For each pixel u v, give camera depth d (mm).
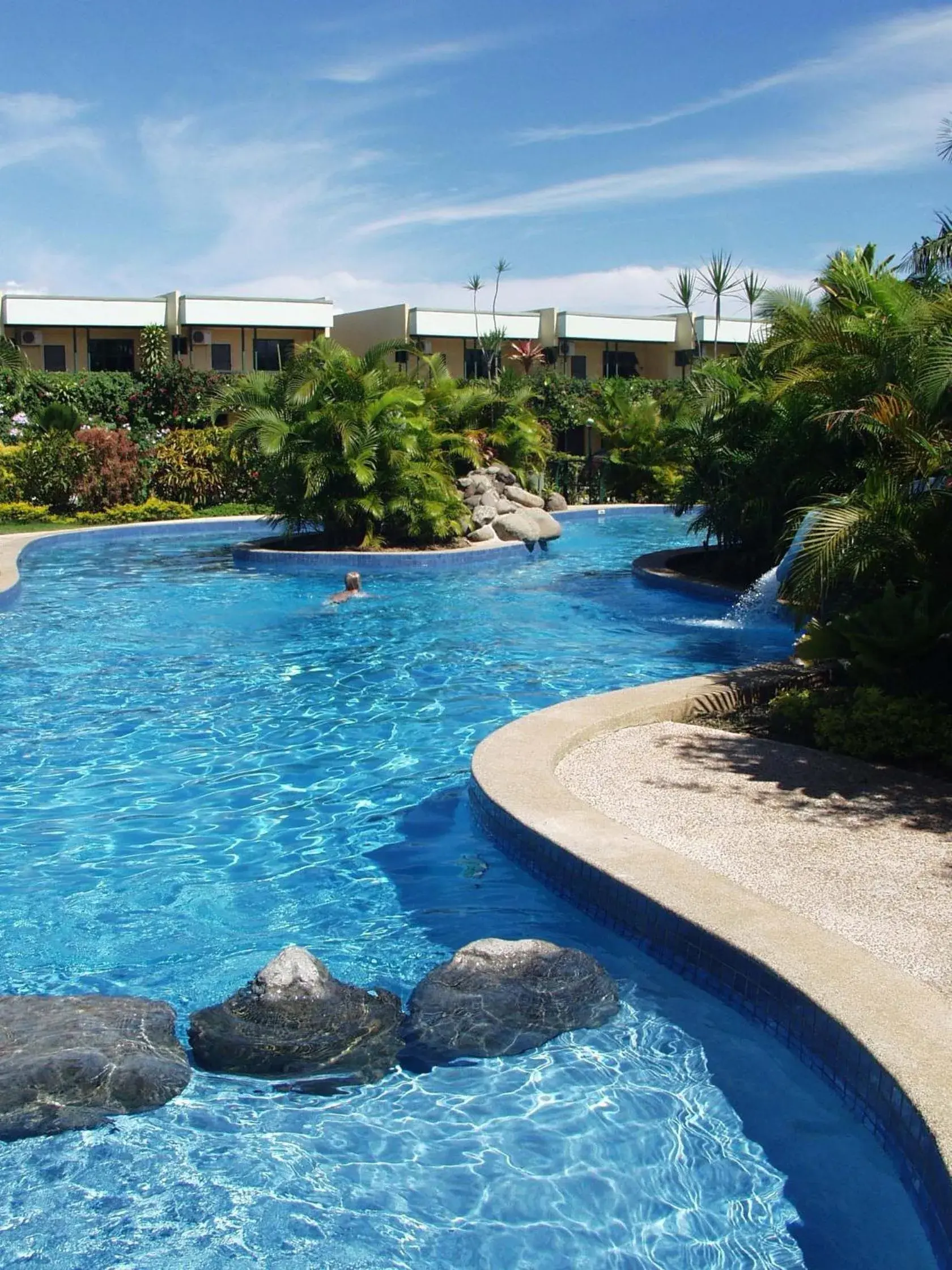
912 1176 3559
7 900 6246
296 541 22312
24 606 15836
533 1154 4027
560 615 15336
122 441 27719
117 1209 3773
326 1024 4828
